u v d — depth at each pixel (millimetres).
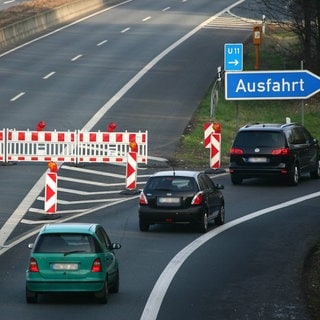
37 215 65812
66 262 39594
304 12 120438
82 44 145875
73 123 99812
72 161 87188
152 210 58844
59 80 122062
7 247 54781
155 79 122812
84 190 76500
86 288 39594
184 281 45594
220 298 41812
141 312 38906
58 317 37938
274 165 79125
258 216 65812
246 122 107812
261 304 40688
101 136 87125
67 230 40250
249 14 167625
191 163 88875
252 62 130250
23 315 38312
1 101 110250
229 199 72812
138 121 102375
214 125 85938
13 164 87312
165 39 148250
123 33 154000
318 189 78812
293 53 126688
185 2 185875
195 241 56656
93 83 120375
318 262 50844
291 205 70375
